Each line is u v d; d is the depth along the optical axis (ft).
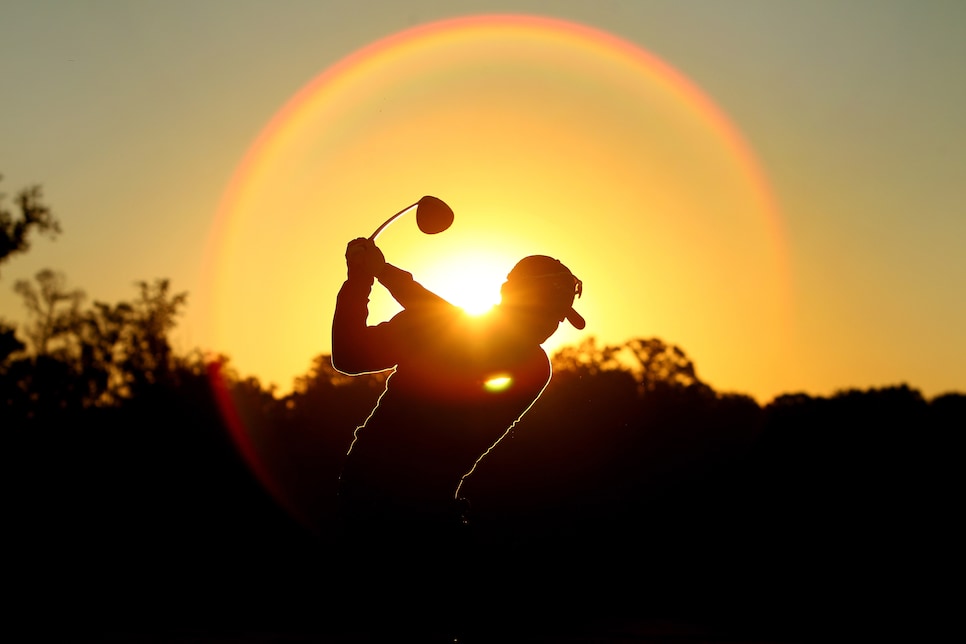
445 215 36.37
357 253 31.76
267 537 329.31
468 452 31.68
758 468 383.24
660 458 369.09
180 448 385.29
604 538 341.41
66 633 116.26
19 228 385.29
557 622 159.02
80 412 422.82
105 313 453.58
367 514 30.91
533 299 32.96
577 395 370.32
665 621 169.37
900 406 405.59
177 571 277.44
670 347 426.10
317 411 404.57
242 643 98.53
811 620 175.42
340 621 31.48
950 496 353.72
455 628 31.22
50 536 311.47
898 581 265.34
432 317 31.42
